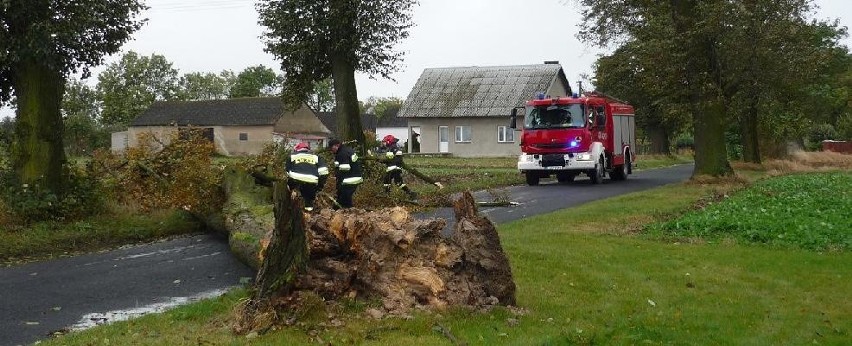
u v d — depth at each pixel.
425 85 58.12
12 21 15.07
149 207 16.20
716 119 23.97
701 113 24.09
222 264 11.45
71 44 15.85
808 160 39.44
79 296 9.35
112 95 73.06
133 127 60.97
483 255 7.58
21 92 15.73
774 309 8.05
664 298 8.35
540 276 9.29
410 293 7.34
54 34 15.03
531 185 25.11
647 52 22.91
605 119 25.53
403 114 56.06
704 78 22.61
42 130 15.59
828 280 9.38
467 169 35.38
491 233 7.71
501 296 7.61
